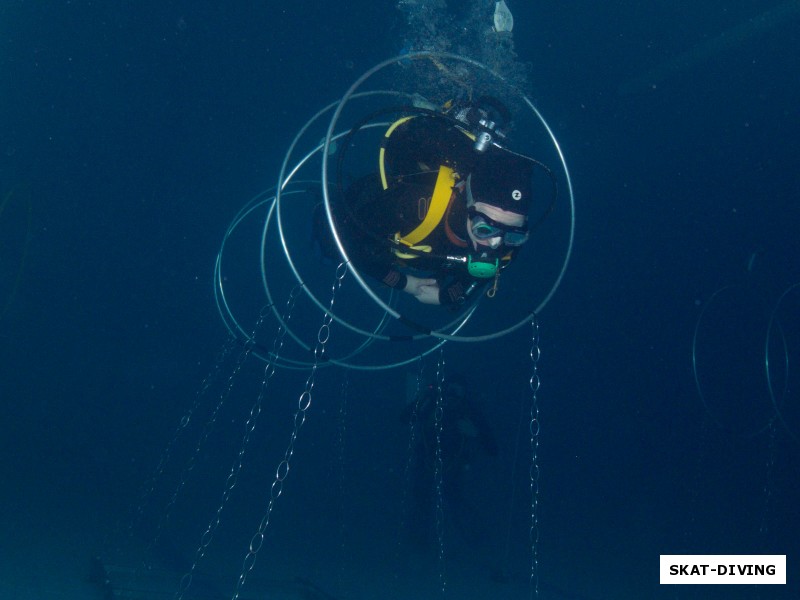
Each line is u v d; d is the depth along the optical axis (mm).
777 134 15391
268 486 7664
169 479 7164
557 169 15234
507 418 13891
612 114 17047
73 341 14922
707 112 15617
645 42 14328
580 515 8422
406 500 7922
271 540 5723
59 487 6230
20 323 14906
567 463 11445
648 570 6246
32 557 4125
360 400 13016
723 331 11336
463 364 15031
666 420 14594
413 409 5684
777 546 7461
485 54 6770
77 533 4879
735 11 12367
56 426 8898
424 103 2988
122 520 5469
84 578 3877
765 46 12680
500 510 8227
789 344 10680
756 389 10781
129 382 12445
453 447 5461
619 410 15188
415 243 2363
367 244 2527
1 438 7793
